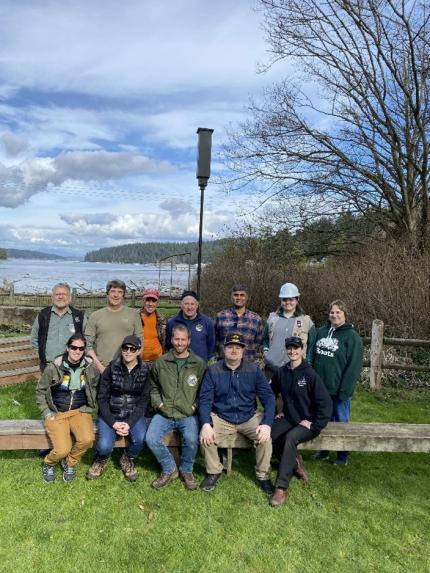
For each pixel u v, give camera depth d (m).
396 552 3.09
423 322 8.14
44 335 4.40
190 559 2.95
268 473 3.88
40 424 3.98
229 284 13.29
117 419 3.90
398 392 6.88
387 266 9.05
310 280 11.39
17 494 3.61
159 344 5.11
